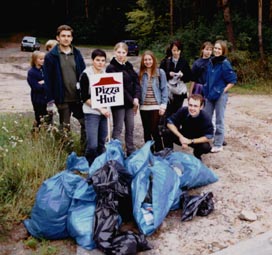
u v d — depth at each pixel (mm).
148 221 3559
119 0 39344
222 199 4285
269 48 15617
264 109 9461
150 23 26641
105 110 4559
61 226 3512
